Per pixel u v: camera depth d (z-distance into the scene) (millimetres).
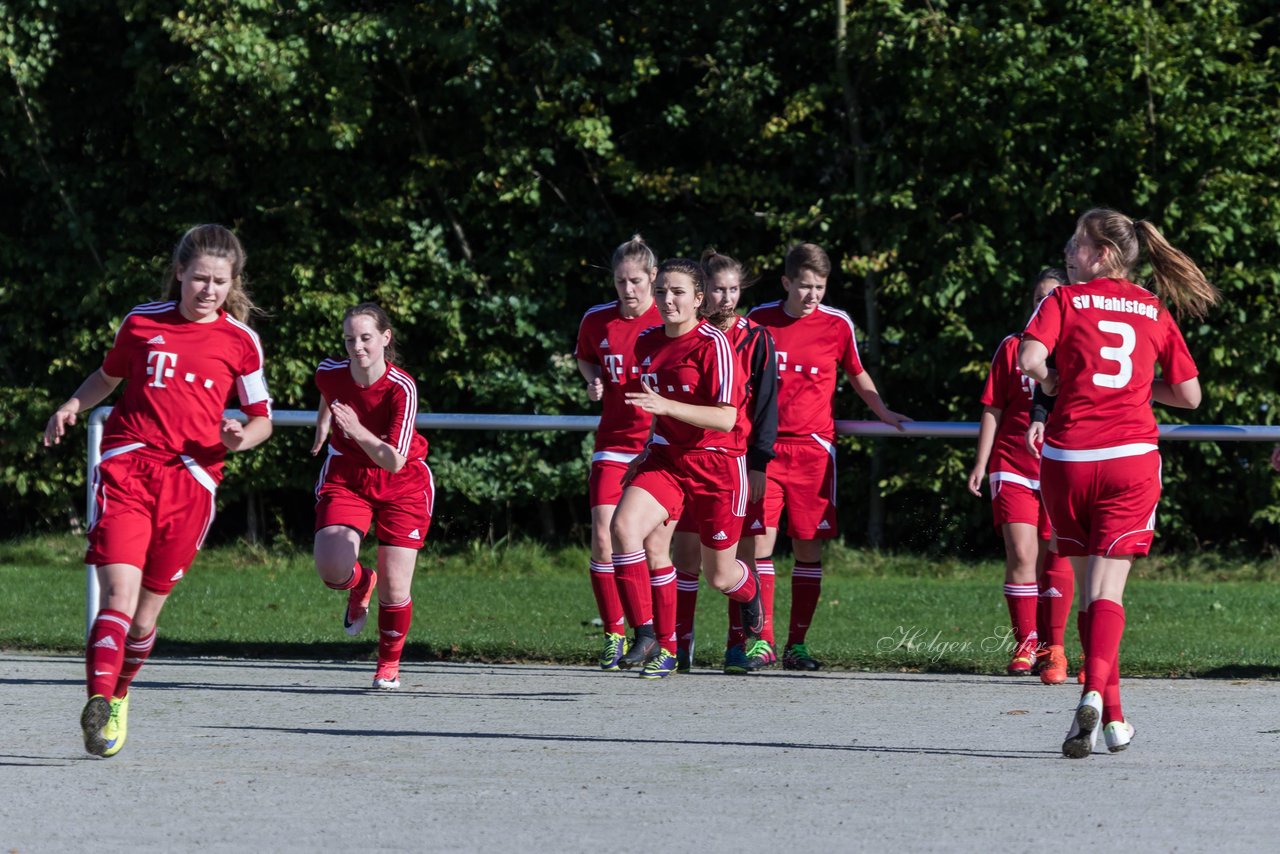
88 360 59562
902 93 55594
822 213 55375
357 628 29594
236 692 27438
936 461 55625
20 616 39344
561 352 57750
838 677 29969
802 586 31797
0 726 23406
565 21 56969
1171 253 22109
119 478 20375
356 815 17406
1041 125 53250
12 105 58188
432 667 31688
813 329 31500
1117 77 52344
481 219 58250
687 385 26203
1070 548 21469
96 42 59281
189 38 53000
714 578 27688
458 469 57594
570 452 58562
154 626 21141
